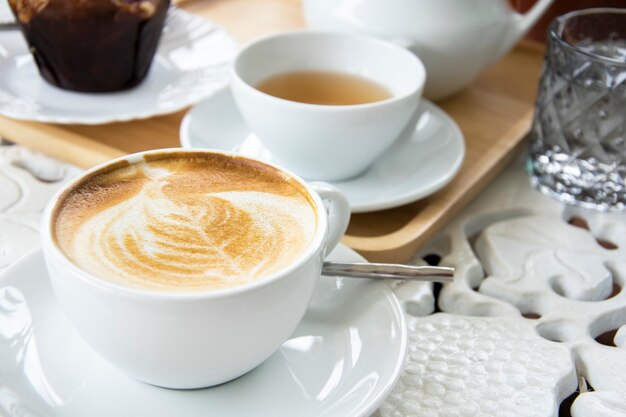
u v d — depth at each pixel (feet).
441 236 1.90
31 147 2.01
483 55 2.17
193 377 1.44
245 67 2.00
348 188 1.92
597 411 1.54
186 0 2.55
